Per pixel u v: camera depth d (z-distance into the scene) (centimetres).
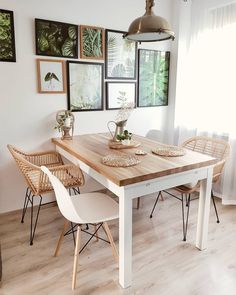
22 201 284
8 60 251
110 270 196
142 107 351
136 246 225
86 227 251
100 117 318
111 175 167
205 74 325
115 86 321
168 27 181
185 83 356
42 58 268
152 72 350
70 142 264
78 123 304
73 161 243
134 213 284
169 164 190
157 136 378
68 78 286
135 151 229
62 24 272
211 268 198
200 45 329
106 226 197
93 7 289
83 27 285
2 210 275
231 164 299
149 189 176
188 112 354
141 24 179
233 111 295
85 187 322
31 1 253
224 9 295
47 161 276
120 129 254
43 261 206
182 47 349
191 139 297
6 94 257
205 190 208
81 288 179
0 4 240
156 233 245
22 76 261
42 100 277
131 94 337
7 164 269
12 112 263
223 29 298
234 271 195
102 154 219
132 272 193
